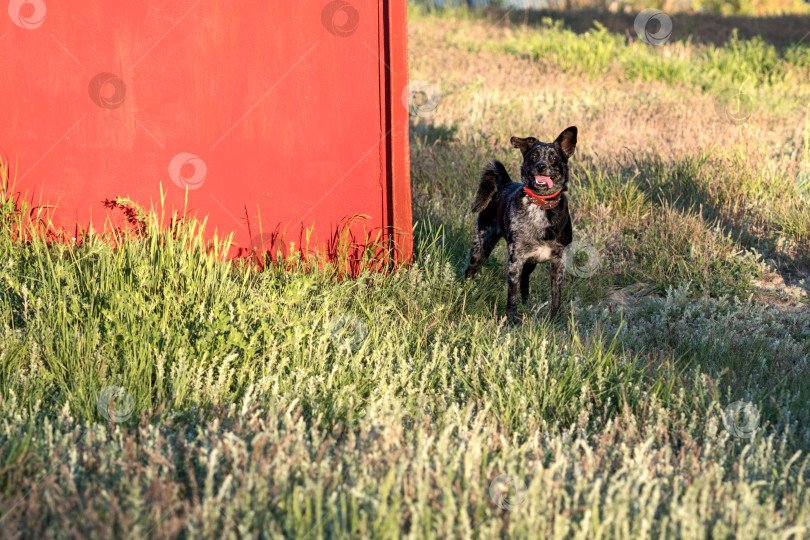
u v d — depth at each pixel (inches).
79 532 100.4
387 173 235.9
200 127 230.8
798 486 115.6
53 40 222.2
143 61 225.6
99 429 126.6
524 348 180.1
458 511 106.4
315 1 224.2
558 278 220.1
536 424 143.3
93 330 163.6
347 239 240.5
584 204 308.5
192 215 236.8
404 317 207.6
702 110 468.1
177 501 108.7
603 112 465.1
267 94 229.6
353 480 113.7
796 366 173.6
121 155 230.8
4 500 109.9
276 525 103.6
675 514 106.3
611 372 165.3
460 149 375.6
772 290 244.4
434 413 151.8
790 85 550.0
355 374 160.4
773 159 346.6
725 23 878.4
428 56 669.3
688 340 193.9
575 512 108.4
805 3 1152.2
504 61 653.9
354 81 229.6
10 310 176.2
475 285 233.6
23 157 227.9
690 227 277.1
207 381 148.9
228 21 224.2
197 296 186.1
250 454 122.7
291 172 235.5
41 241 222.4
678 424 142.6
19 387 147.5
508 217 219.5
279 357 165.6
